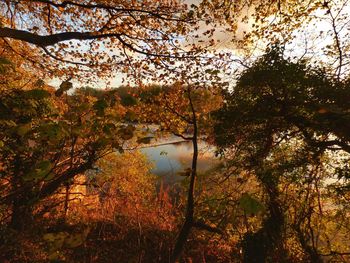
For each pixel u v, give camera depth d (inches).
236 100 233.0
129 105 87.0
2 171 154.9
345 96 202.2
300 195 258.2
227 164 243.0
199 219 213.5
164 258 290.8
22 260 159.0
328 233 285.9
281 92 222.5
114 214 367.9
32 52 414.9
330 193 250.5
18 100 114.1
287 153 248.8
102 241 329.4
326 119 203.9
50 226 193.2
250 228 294.4
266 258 263.4
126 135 89.7
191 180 197.3
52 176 82.0
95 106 80.7
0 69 86.2
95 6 362.3
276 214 254.5
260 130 238.2
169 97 222.4
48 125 78.6
